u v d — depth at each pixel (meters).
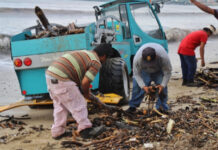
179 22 35.09
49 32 5.47
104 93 5.72
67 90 3.68
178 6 67.12
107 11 8.75
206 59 12.05
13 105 5.00
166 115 4.43
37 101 5.11
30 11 32.84
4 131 4.37
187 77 7.26
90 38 5.02
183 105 5.41
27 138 4.04
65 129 4.13
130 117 4.46
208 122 4.12
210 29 7.09
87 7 45.19
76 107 3.75
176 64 11.16
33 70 5.05
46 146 3.72
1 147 3.73
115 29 7.41
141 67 4.39
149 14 8.27
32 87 5.12
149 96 4.48
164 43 8.55
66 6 44.56
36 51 4.94
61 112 3.87
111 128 4.15
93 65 3.72
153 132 3.88
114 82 5.63
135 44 7.96
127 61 7.02
